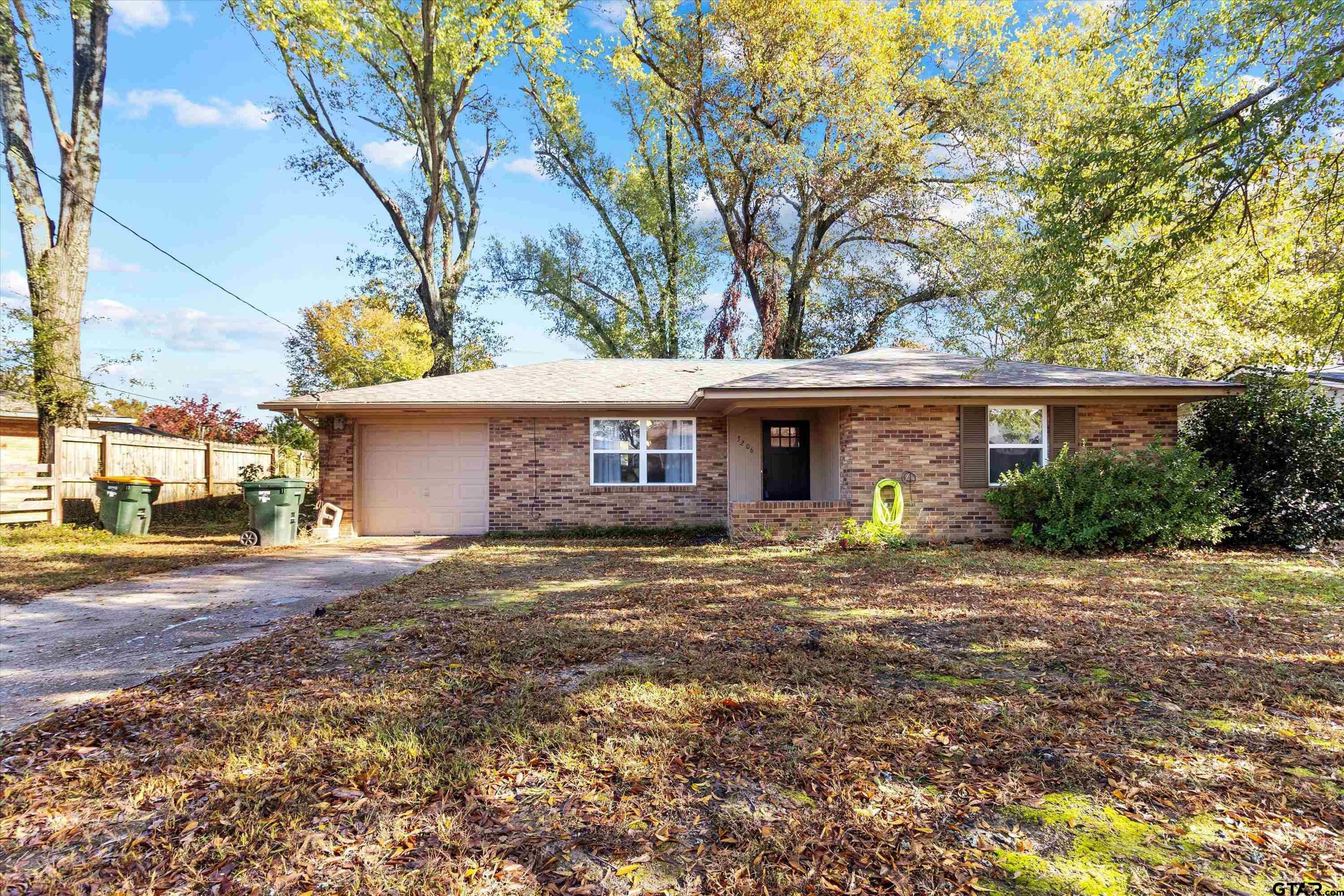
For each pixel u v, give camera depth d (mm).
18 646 5457
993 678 4391
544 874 2408
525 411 13852
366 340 32094
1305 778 3041
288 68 19703
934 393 10969
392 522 13953
